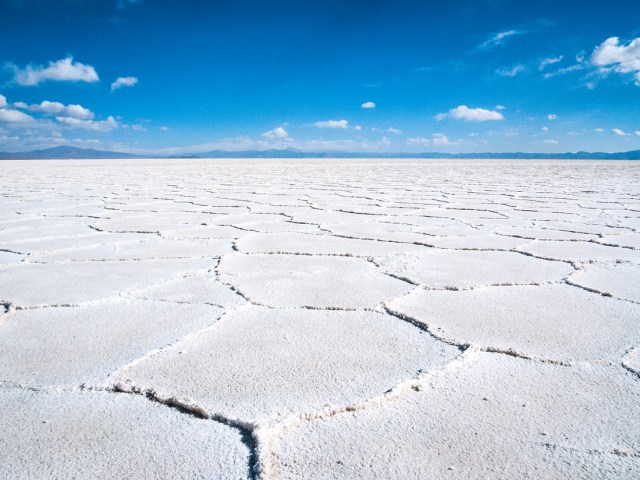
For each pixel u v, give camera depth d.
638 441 0.74
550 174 11.13
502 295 1.54
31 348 1.12
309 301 1.48
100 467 0.68
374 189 6.61
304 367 1.01
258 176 10.43
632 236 2.71
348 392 0.89
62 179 9.14
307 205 4.52
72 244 2.50
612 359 1.05
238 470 0.68
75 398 0.88
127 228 3.07
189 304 1.46
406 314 1.35
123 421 0.80
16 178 9.45
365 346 1.12
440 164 21.12
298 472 0.67
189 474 0.67
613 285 1.67
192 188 6.83
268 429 0.77
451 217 3.62
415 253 2.25
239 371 0.99
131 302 1.48
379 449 0.72
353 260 2.10
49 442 0.74
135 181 8.57
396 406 0.85
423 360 1.04
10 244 2.50
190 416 0.82
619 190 6.33
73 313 1.38
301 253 2.25
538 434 0.76
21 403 0.86
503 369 1.00
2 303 1.48
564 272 1.86
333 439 0.75
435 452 0.71
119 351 1.10
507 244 2.48
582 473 0.67
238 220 3.45
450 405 0.85
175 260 2.10
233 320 1.31
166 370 0.99
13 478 0.66
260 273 1.85
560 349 1.10
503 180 8.77
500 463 0.69
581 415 0.82
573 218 3.55
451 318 1.31
